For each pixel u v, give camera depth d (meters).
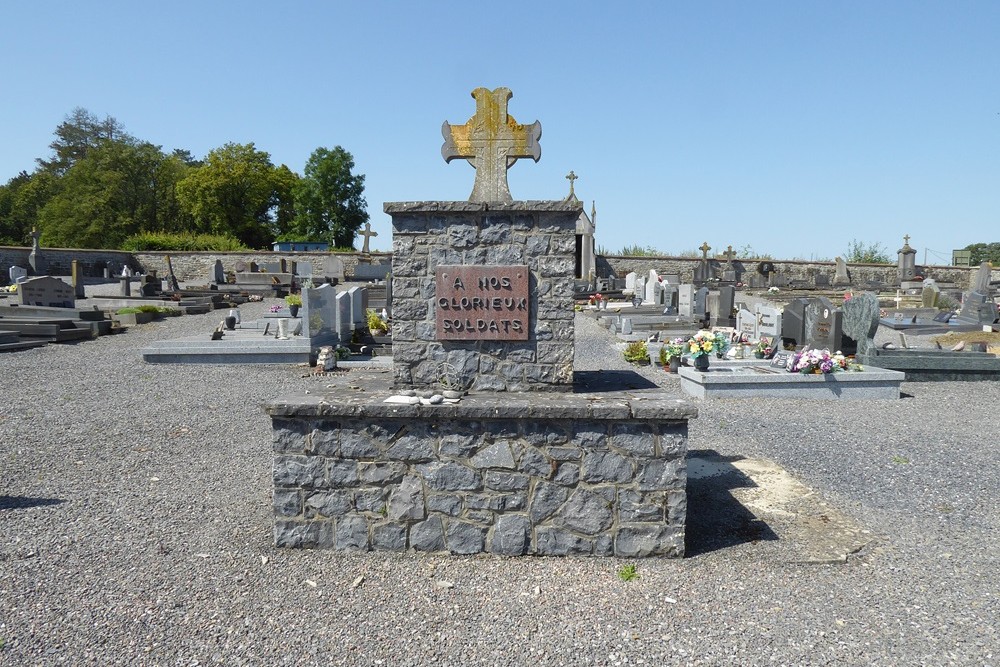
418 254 5.03
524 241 4.97
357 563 4.21
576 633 3.38
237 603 3.69
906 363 11.47
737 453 6.88
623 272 36.91
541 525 4.32
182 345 12.68
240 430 7.78
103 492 5.56
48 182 61.28
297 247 44.69
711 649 3.23
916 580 4.01
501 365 5.04
